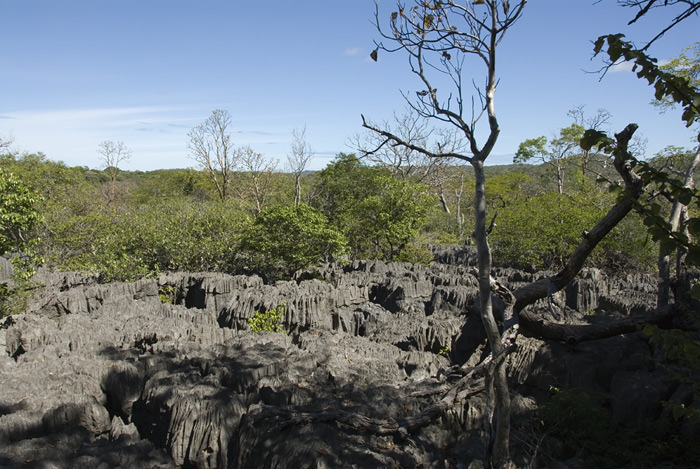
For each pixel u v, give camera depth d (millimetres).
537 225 25609
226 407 8773
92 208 36594
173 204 30297
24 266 16328
